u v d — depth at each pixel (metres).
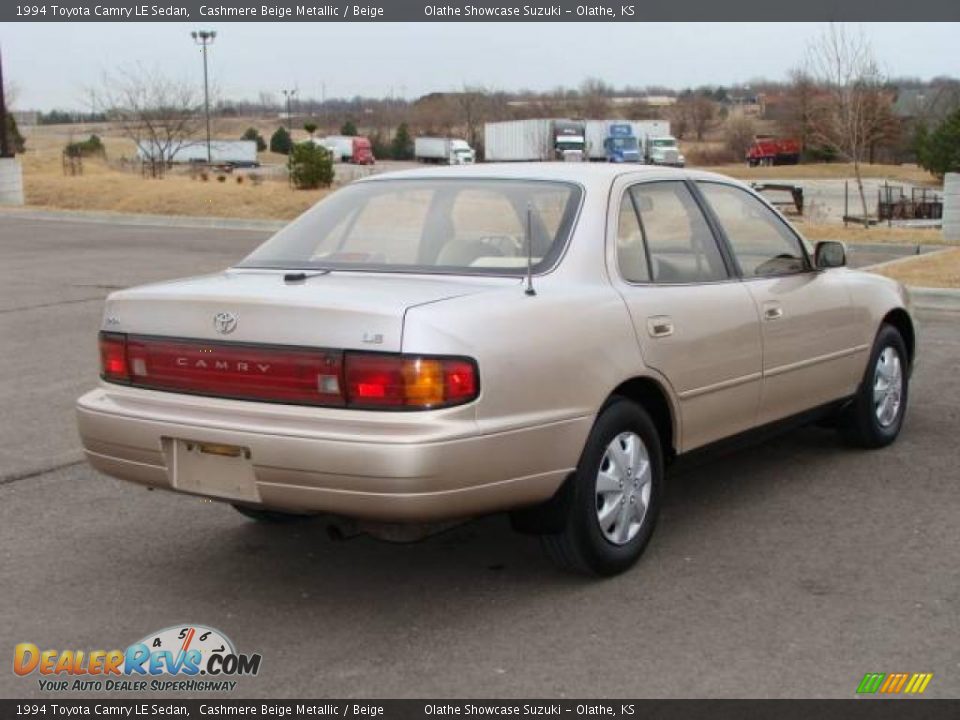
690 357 5.19
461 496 4.21
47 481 6.45
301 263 5.21
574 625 4.46
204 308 4.51
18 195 31.42
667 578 4.94
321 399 4.25
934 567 5.05
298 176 32.88
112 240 22.38
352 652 4.26
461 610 4.63
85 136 90.88
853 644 4.26
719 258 5.67
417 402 4.14
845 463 6.72
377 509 4.14
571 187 5.21
